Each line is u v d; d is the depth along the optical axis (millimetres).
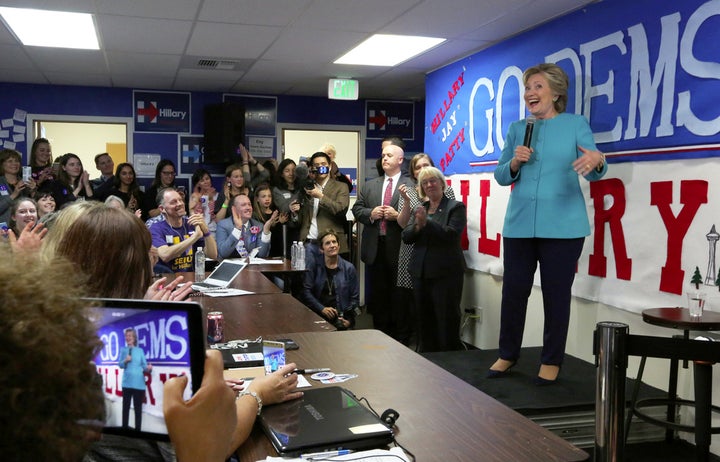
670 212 3311
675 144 3277
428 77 6270
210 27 4586
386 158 5410
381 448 1341
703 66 3104
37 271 440
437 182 4609
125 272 1298
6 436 380
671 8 3289
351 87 6609
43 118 7000
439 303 4621
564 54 4168
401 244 5289
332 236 4996
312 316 2863
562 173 3264
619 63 3670
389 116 7953
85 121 7121
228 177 6527
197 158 7438
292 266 4949
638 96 3525
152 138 7312
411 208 4926
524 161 3264
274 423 1400
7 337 385
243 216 5355
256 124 7590
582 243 3299
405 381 1802
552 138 3295
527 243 3443
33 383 390
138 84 7000
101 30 4668
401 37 4871
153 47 5219
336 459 1238
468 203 5480
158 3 3986
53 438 397
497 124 4992
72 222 1297
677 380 3260
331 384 1769
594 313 3928
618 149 3678
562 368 3701
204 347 822
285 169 6262
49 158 6348
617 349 1576
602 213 3797
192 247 4551
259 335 2451
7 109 6891
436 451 1324
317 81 6742
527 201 3322
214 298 3375
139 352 838
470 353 4184
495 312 5129
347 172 8719
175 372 820
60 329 416
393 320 5719
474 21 4375
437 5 4000
